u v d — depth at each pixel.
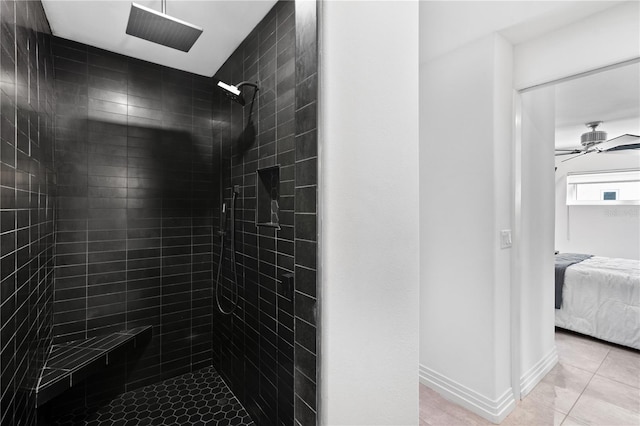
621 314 2.85
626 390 2.20
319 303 0.80
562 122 3.58
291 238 1.56
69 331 2.07
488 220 1.91
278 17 1.69
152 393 2.26
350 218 0.83
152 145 2.38
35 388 1.51
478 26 1.83
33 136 1.44
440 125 2.18
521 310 2.19
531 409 1.99
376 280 0.88
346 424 0.82
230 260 2.29
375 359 0.88
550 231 2.56
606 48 1.66
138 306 2.32
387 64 0.93
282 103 1.65
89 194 2.14
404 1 0.98
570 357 2.69
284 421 1.60
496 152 1.89
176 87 2.48
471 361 2.00
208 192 2.62
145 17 1.48
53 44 2.01
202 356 2.59
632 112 3.21
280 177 1.66
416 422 0.97
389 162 0.92
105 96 2.20
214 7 1.76
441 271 2.17
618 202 4.10
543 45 1.91
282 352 1.63
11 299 1.12
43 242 1.68
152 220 2.38
